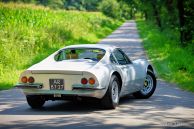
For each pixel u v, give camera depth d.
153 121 11.01
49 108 13.03
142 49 39.00
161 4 56.91
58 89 12.01
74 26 49.41
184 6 40.53
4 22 36.34
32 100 12.69
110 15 147.88
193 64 25.98
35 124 10.55
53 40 35.84
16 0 100.06
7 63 23.14
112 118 11.35
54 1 143.62
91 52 13.20
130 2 79.94
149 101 14.55
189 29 39.91
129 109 12.84
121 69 13.17
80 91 11.86
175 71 23.75
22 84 12.25
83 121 10.93
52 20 47.53
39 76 12.12
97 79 11.80
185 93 16.73
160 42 44.22
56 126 10.28
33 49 28.70
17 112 12.33
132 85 13.98
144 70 14.86
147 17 120.56
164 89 17.83
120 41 49.38
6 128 10.07
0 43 25.56
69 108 13.00
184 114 12.11
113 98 12.71
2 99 14.96
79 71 11.77
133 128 10.10
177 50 34.69
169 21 60.28
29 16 43.62
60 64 12.55
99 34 58.41
